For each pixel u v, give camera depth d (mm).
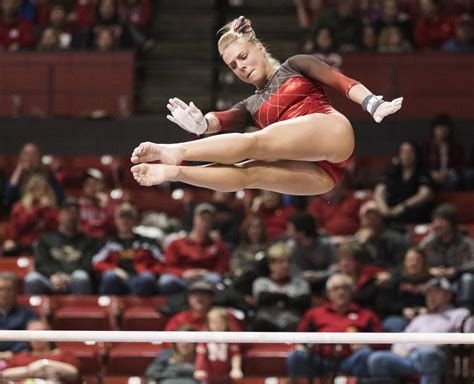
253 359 14648
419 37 22891
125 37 23047
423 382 13211
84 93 22062
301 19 24312
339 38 22250
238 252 16422
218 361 14039
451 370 13445
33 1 24328
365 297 15336
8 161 20656
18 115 21828
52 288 16188
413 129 20984
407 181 18344
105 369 14930
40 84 22047
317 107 8844
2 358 13922
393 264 16391
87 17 23891
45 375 13234
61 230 16812
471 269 15742
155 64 23703
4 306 14930
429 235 17156
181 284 16000
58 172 19969
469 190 19391
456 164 19531
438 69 21672
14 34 23109
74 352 14961
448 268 16047
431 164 19469
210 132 9094
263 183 8688
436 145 19562
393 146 20984
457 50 22078
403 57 21672
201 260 16469
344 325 14508
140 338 9148
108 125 21281
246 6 25344
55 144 21250
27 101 22016
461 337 9055
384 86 21656
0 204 19000
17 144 21297
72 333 9180
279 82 8969
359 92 8555
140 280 15969
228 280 15898
